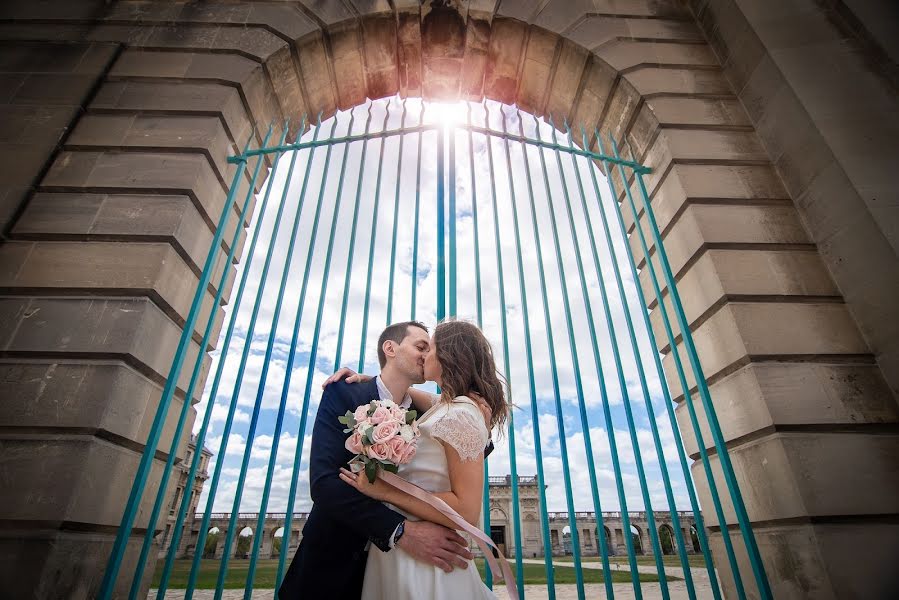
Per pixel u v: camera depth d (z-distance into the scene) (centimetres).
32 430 268
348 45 539
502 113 441
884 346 313
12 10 469
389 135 422
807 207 378
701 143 431
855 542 265
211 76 444
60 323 302
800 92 389
